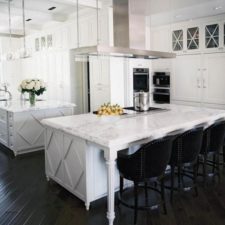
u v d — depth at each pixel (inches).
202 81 213.0
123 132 103.2
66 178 123.1
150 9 180.1
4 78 336.2
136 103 156.3
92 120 128.3
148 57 161.5
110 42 199.0
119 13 143.5
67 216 106.3
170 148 103.0
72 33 236.4
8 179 142.7
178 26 223.8
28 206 114.3
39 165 164.1
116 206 113.7
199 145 117.0
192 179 132.1
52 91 276.4
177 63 229.1
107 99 211.6
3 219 104.8
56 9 214.2
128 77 220.2
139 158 96.6
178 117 133.9
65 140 119.8
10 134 189.0
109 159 95.4
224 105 200.7
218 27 198.2
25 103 206.1
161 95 245.4
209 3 168.6
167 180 141.0
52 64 271.4
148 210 107.2
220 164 141.2
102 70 213.0
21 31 308.3
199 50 211.9
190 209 110.8
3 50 326.3
